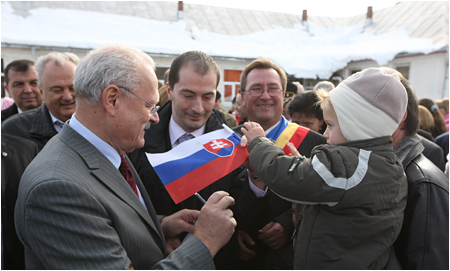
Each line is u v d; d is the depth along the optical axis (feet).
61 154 3.48
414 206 4.00
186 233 5.20
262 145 4.46
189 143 5.35
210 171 5.07
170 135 6.20
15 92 9.74
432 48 31.50
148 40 35.01
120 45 3.85
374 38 40.68
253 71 6.61
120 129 3.74
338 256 3.78
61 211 3.04
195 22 40.73
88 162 3.56
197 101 5.68
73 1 34.94
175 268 3.40
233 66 37.29
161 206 5.62
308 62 39.32
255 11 46.37
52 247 3.01
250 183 5.54
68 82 7.10
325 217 3.96
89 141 3.76
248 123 5.05
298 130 6.45
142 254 3.67
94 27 33.55
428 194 3.95
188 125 5.90
